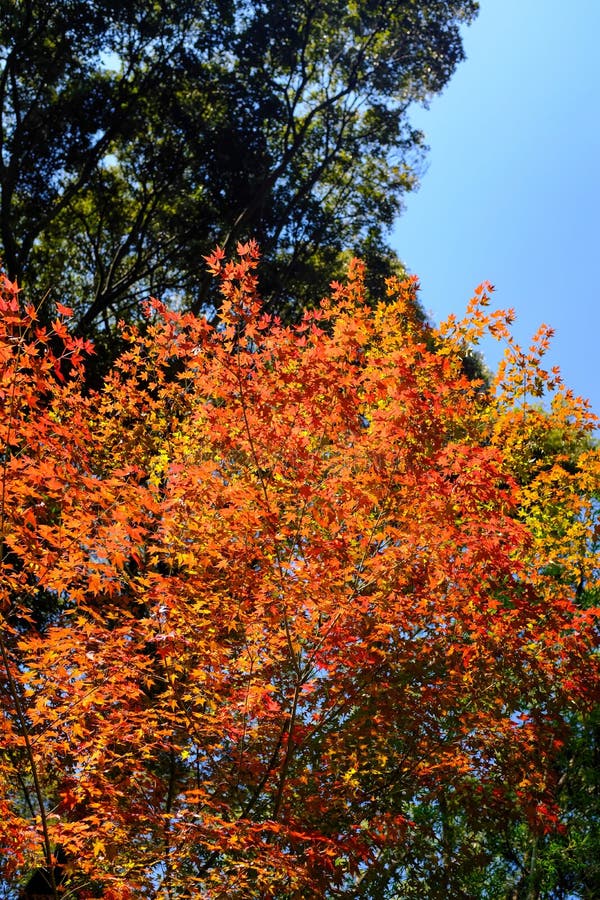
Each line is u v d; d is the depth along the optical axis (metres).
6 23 19.58
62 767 6.16
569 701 7.62
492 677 7.45
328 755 7.08
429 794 7.49
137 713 5.96
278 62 22.84
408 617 6.73
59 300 21.95
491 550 6.48
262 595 6.32
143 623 6.34
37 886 7.13
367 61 24.17
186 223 22.52
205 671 6.55
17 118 20.12
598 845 11.45
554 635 7.44
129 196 24.00
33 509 5.51
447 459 6.41
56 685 5.83
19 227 21.02
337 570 6.18
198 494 6.32
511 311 8.68
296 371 6.34
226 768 6.85
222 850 5.57
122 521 5.62
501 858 12.11
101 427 9.73
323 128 24.86
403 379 6.29
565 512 9.55
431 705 6.98
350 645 6.33
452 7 23.48
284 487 6.38
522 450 9.44
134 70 22.22
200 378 6.56
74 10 19.95
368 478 6.45
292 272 22.61
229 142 21.52
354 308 7.83
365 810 7.32
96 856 5.61
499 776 7.49
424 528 6.36
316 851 6.23
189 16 21.44
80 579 6.22
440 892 7.50
